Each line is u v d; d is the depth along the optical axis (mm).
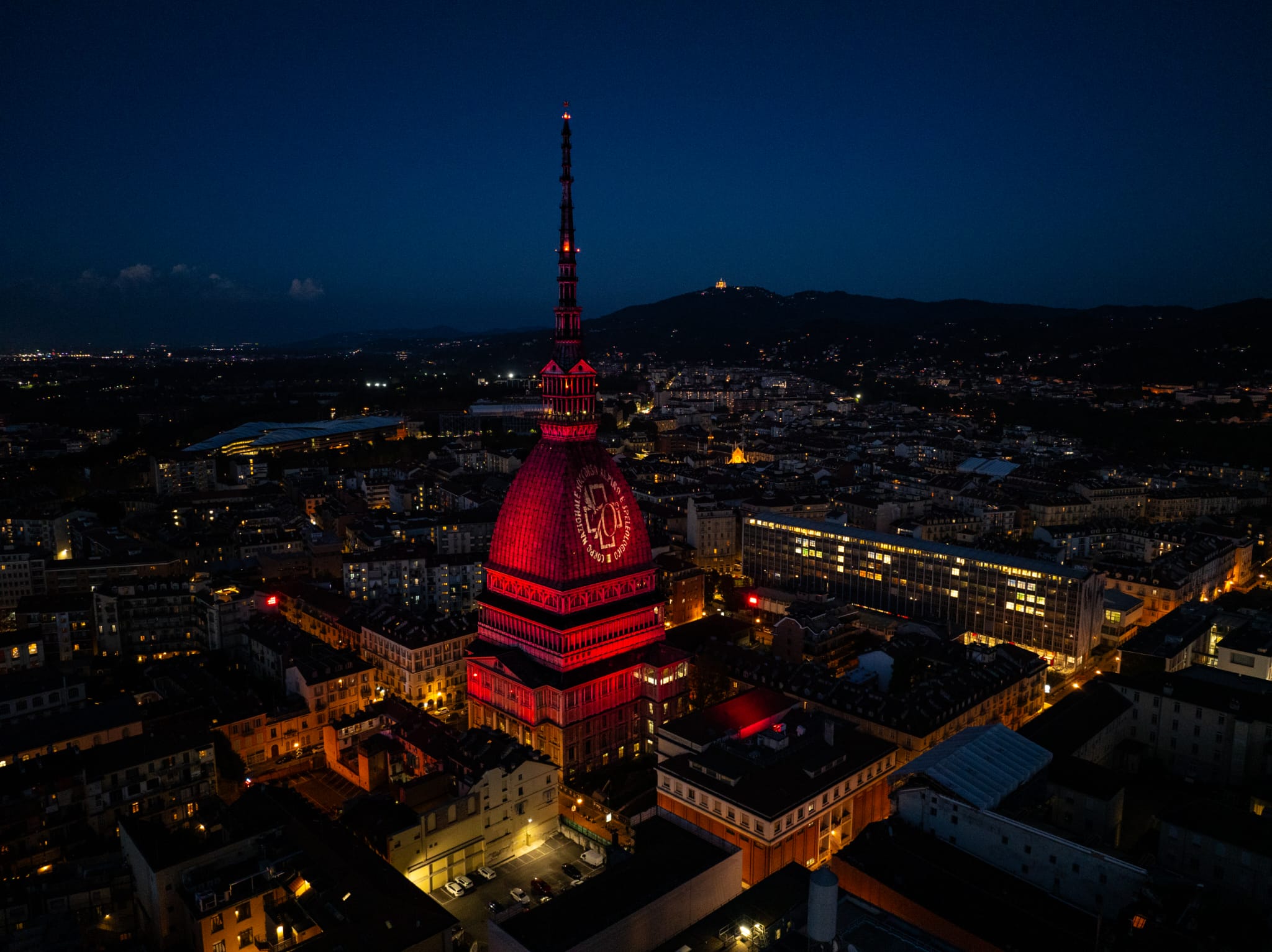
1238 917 118812
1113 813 168375
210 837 156500
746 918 134625
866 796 187250
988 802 147000
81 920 151250
